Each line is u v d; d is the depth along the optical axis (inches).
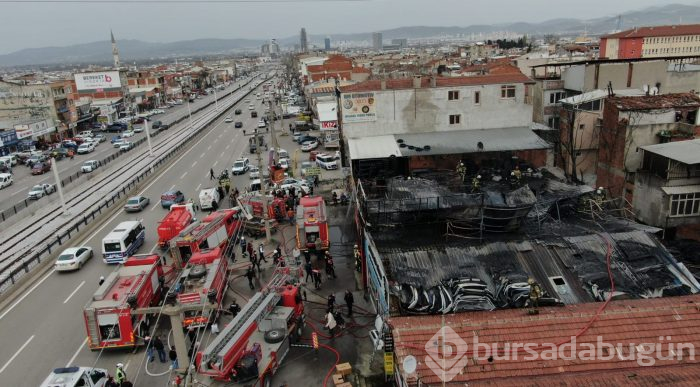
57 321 1198.3
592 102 1673.2
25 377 984.9
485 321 795.4
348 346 1027.9
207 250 1300.4
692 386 648.4
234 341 863.1
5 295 1321.4
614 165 1441.9
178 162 2960.1
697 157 1160.8
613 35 4936.0
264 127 4033.0
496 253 999.0
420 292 908.0
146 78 6820.9
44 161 3189.0
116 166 2972.4
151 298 1178.0
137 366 1000.2
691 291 906.7
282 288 1073.5
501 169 1517.0
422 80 1742.1
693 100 1449.3
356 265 1358.3
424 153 1518.2
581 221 1132.5
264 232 1678.2
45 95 4101.9
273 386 907.4
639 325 780.0
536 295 813.2
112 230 1723.7
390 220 1119.6
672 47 4579.2
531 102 1713.8
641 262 966.4
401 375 743.1
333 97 3831.2
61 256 1488.7
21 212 2160.4
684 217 1238.3
